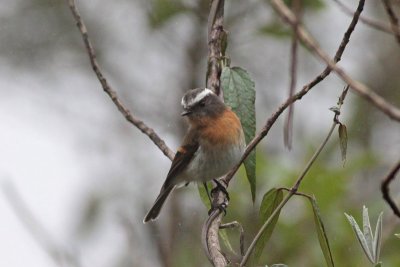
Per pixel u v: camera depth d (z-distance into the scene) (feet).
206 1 49.03
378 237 21.59
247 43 51.03
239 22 49.85
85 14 53.83
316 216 23.41
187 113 33.96
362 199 43.06
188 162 33.94
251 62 52.80
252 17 49.70
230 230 39.24
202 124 33.63
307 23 47.09
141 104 52.85
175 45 52.13
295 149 47.50
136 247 36.06
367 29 52.42
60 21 53.31
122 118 53.47
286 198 22.39
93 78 54.39
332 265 23.58
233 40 49.96
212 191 31.83
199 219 42.88
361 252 36.24
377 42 52.80
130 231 36.35
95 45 54.08
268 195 25.13
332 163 43.70
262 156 39.75
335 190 37.68
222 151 33.53
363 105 50.83
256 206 39.70
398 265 34.60
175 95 52.54
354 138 50.31
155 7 49.19
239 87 28.84
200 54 52.13
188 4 49.03
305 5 41.06
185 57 52.42
